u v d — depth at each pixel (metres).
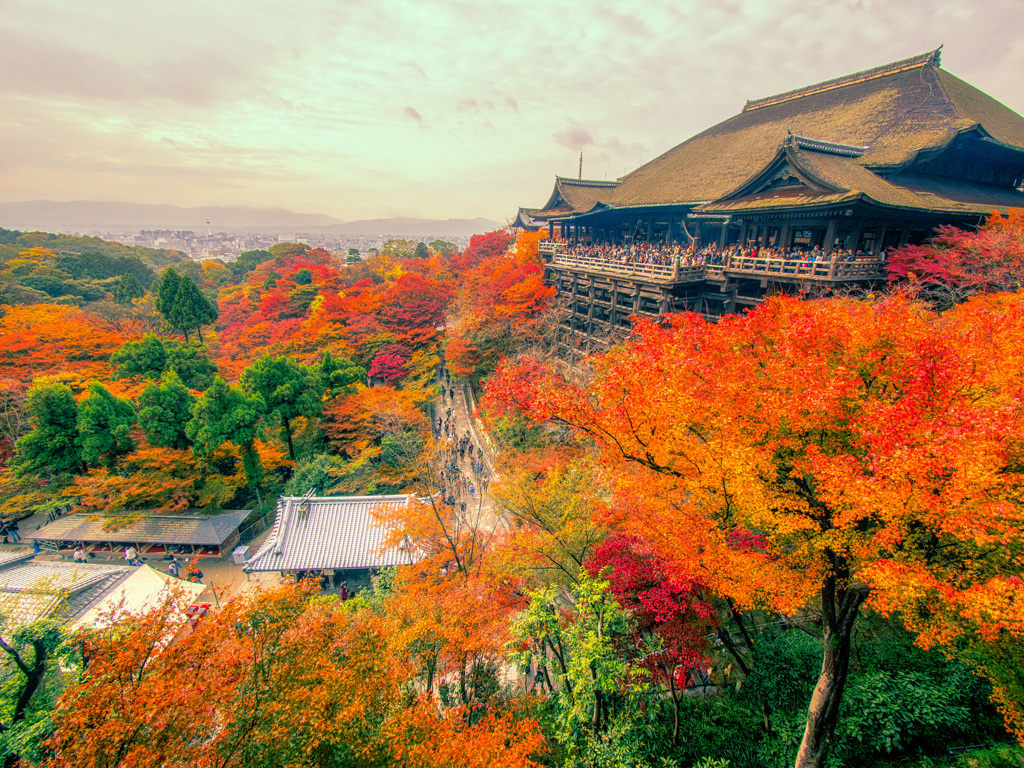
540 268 50.66
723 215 29.81
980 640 7.78
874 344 8.75
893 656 12.68
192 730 8.09
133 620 9.39
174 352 50.47
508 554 16.84
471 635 13.95
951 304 21.88
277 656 9.68
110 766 7.41
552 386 11.66
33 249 104.56
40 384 30.53
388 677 10.86
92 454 30.91
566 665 13.88
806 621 14.73
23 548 30.91
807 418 8.66
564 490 18.11
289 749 8.65
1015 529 6.66
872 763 10.76
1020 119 38.78
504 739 11.13
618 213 43.78
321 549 25.62
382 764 9.50
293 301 73.75
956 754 10.20
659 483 11.02
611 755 11.50
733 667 14.82
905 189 27.55
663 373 10.45
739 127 46.09
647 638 11.52
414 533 20.67
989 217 26.38
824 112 39.16
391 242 138.12
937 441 6.75
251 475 33.47
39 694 11.12
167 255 192.25
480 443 37.88
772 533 10.19
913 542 8.00
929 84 34.25
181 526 29.75
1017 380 7.46
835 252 23.56
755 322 10.53
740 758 12.12
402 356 47.41
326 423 38.56
